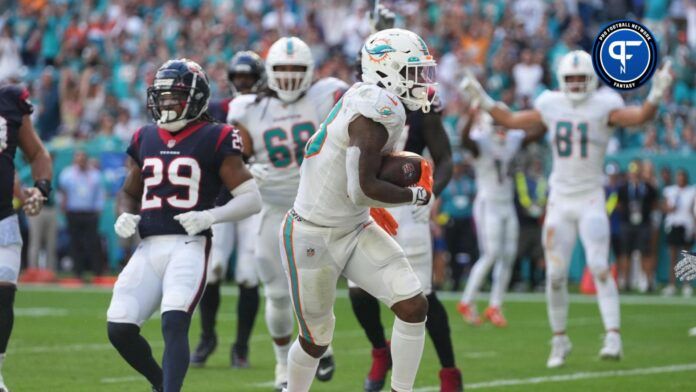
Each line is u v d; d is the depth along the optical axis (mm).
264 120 25000
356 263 18266
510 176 40156
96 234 55875
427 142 23984
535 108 30625
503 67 64500
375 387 23891
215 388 24734
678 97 62094
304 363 18938
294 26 72750
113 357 29328
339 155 17547
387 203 17234
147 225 19016
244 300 27953
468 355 31125
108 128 63375
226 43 70250
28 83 72938
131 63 71062
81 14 77312
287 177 24766
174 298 18188
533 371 27797
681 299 50812
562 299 29109
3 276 20172
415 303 17984
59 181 56656
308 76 24875
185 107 19031
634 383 25688
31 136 21656
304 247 18125
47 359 28828
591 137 29641
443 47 68188
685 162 55938
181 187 19000
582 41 67875
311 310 18469
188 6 76938
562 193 29938
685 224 54156
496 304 39719
